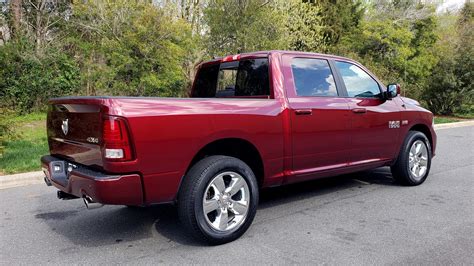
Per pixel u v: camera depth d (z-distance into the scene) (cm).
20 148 885
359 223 424
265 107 409
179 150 345
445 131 1374
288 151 429
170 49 1237
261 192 561
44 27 1570
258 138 400
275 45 1417
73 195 373
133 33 1195
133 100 328
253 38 1366
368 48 2028
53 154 429
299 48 1836
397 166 567
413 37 1986
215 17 1402
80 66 1530
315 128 450
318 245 366
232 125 378
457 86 1805
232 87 493
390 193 544
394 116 545
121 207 505
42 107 1477
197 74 566
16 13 1513
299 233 398
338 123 474
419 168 586
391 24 1981
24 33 1514
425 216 444
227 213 376
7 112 775
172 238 394
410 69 1945
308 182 615
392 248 357
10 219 467
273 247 364
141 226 432
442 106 1889
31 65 1447
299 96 445
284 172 431
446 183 598
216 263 333
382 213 457
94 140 336
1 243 391
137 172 327
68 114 379
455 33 1992
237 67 487
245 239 384
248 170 387
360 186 586
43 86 1466
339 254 346
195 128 354
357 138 499
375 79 547
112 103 319
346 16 2405
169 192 346
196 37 1375
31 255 361
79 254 361
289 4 1659
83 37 1484
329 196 534
